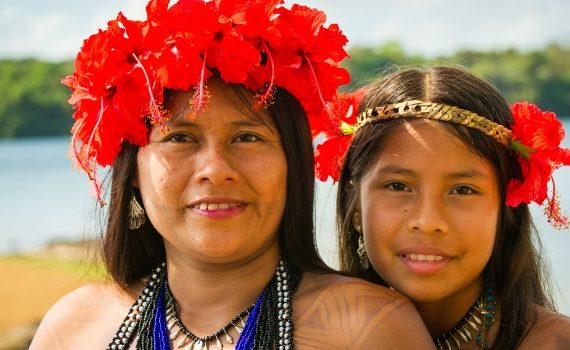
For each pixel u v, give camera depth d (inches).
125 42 106.2
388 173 116.6
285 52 107.3
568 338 113.1
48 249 543.5
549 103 1293.1
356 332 102.6
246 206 105.3
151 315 112.5
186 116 104.7
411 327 104.0
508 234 123.2
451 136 114.8
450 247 114.0
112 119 107.3
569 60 1296.8
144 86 105.3
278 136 108.0
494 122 117.6
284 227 111.4
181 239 106.5
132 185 114.6
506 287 121.0
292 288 108.7
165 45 103.1
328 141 129.4
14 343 314.2
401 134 116.8
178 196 105.5
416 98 118.1
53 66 2140.7
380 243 117.6
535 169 119.8
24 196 1040.8
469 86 119.2
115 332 113.9
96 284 122.4
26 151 2057.1
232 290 110.1
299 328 105.0
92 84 106.9
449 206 114.7
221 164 103.5
